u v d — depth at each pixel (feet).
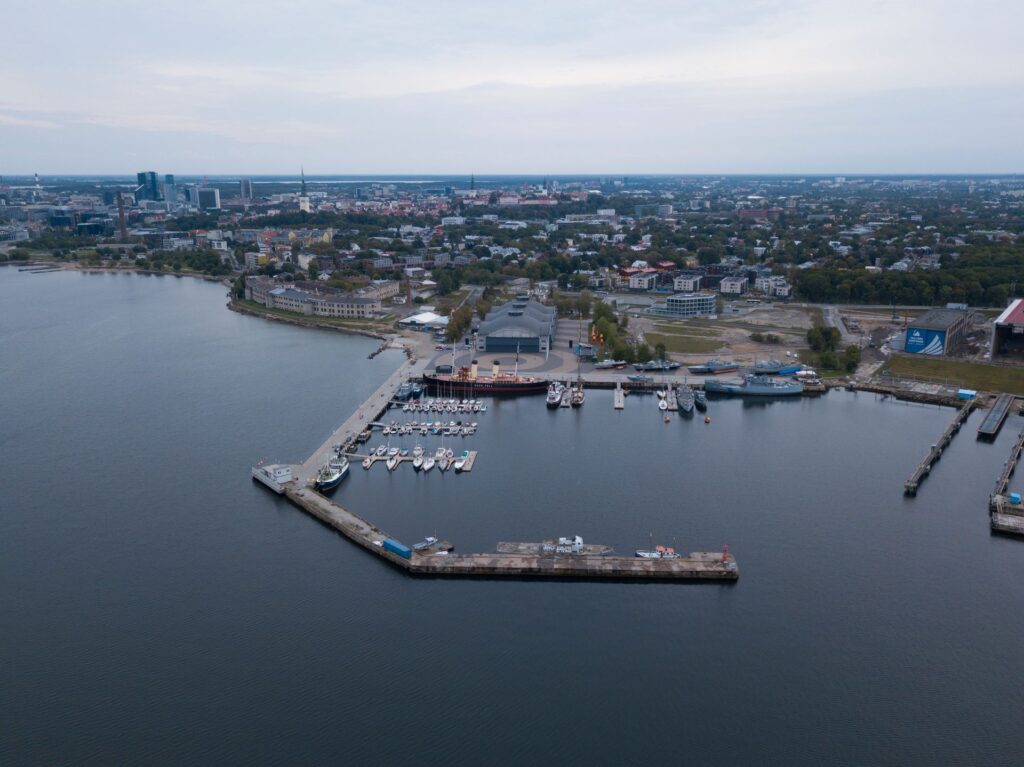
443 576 640.58
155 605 599.98
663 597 613.11
